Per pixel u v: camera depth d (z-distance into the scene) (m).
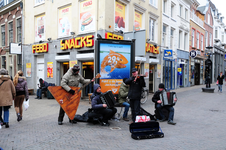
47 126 5.86
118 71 8.12
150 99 11.72
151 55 14.54
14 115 7.39
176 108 8.75
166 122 6.43
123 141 4.57
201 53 24.89
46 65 13.54
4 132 5.28
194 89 17.88
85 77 11.58
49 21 13.32
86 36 10.77
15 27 16.80
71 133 5.18
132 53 8.30
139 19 13.27
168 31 16.98
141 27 13.48
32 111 8.10
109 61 7.98
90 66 11.30
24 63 15.40
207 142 4.48
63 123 6.21
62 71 13.12
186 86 21.02
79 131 5.36
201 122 6.38
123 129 5.59
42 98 12.04
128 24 11.95
